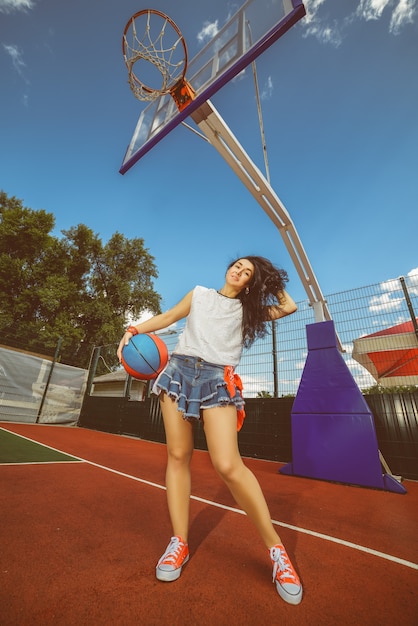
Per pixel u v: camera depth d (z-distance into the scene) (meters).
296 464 3.72
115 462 3.80
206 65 3.59
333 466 3.47
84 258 20.91
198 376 1.22
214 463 1.11
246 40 3.20
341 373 3.75
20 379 8.74
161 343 1.34
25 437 5.44
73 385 9.90
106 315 18.98
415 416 4.23
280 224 3.86
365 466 3.30
